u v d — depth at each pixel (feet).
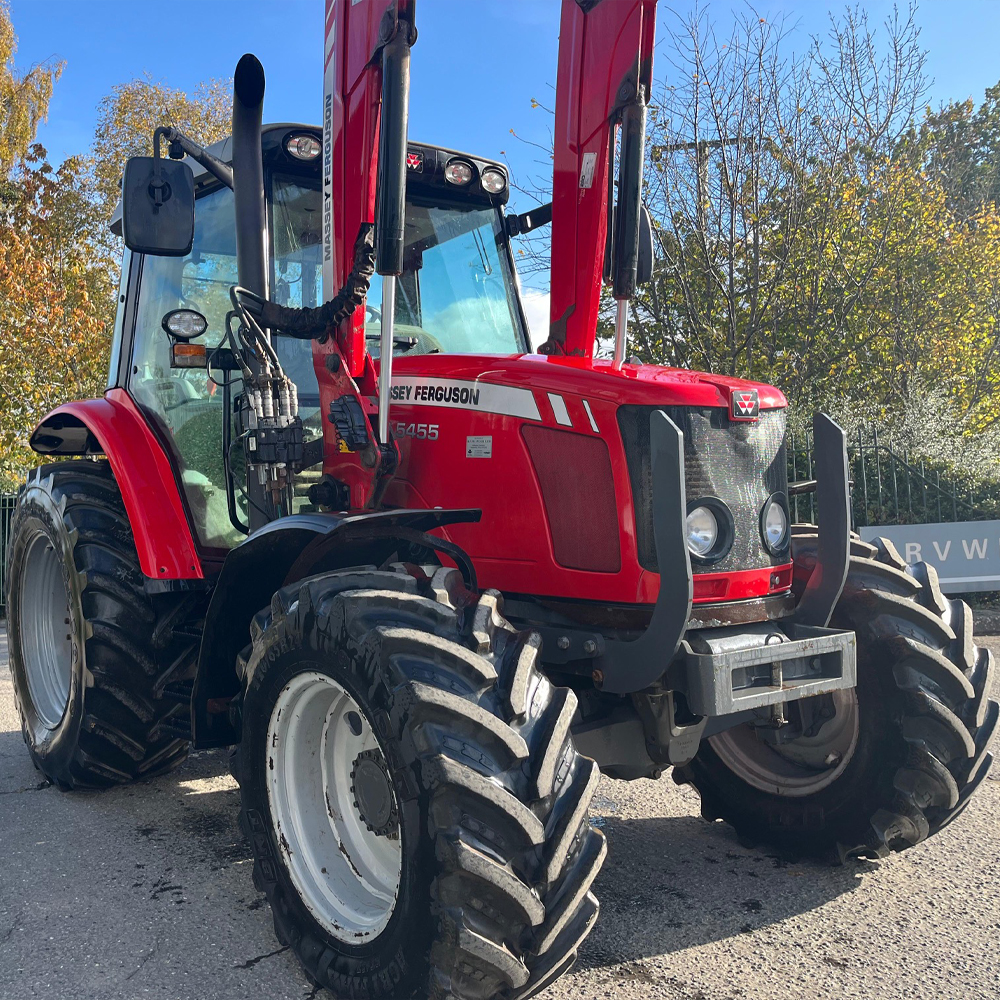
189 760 14.26
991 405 38.17
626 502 7.80
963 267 38.09
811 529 10.39
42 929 8.52
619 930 8.38
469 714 6.38
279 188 10.85
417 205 12.05
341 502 9.50
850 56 35.83
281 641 7.66
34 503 12.92
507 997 6.42
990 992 7.22
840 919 8.54
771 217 34.45
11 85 69.46
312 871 7.78
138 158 9.13
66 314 48.73
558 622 8.20
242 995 7.39
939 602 9.53
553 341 10.18
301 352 10.77
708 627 7.84
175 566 11.00
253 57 9.15
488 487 8.63
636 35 9.00
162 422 12.17
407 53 8.26
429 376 9.16
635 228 8.96
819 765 9.86
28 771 13.73
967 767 9.00
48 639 13.44
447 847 6.09
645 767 8.82
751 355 34.27
